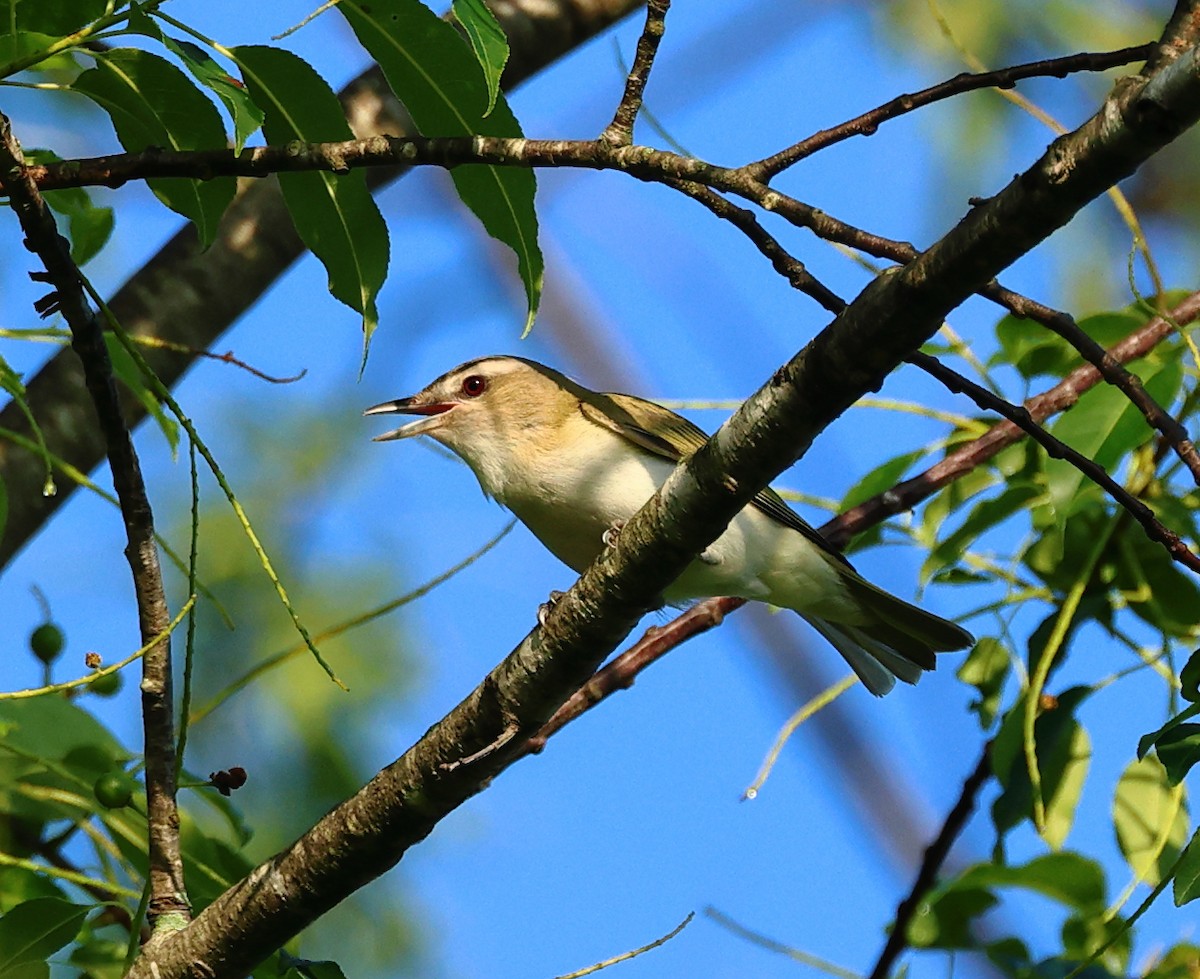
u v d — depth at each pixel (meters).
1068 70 6.61
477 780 7.68
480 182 7.79
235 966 7.59
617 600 7.35
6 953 7.53
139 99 7.65
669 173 6.88
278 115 7.80
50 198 8.97
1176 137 5.73
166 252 11.20
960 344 10.84
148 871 8.34
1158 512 9.93
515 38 11.62
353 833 7.61
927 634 11.45
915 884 10.30
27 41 7.42
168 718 7.80
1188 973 8.95
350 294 8.17
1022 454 10.68
